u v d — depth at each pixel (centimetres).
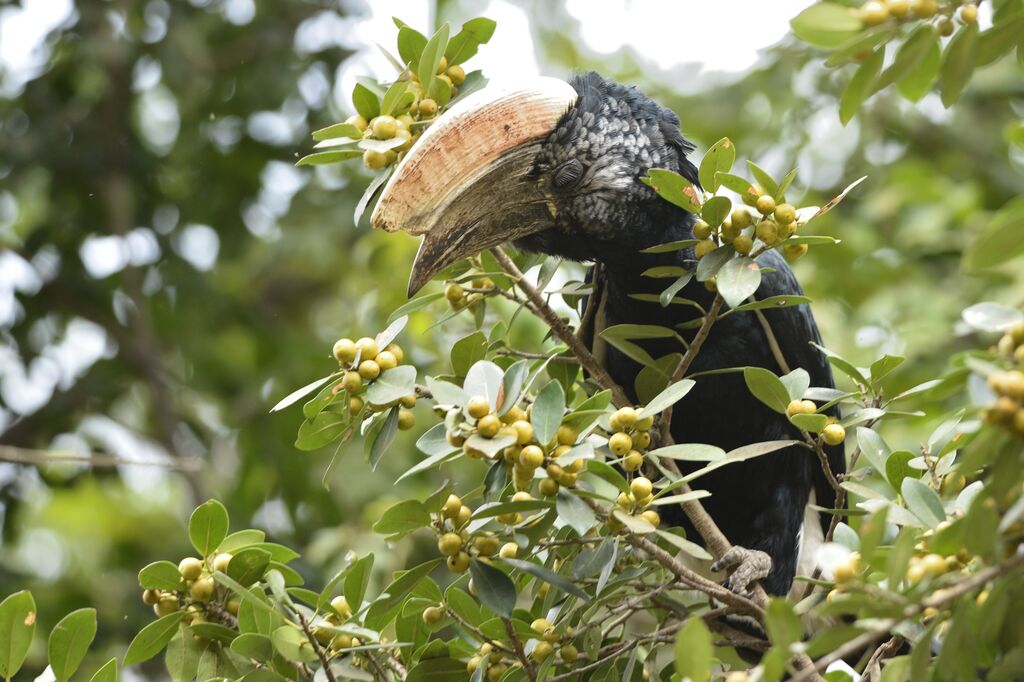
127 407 1565
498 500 559
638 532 511
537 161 748
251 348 1512
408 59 680
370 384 565
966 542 422
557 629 598
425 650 598
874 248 1317
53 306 1442
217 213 1462
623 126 777
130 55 1374
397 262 1340
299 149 1437
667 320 798
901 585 463
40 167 1414
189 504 1464
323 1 1453
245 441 1362
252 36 1433
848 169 1418
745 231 589
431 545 1102
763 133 1445
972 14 454
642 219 773
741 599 559
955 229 1303
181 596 603
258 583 589
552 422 497
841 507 612
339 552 1157
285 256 1446
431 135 669
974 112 1436
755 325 797
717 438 808
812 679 566
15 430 1398
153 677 1296
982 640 447
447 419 493
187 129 1440
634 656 601
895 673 462
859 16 443
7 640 554
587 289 751
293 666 575
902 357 597
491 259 729
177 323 1478
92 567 1562
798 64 1451
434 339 1192
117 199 1426
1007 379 398
